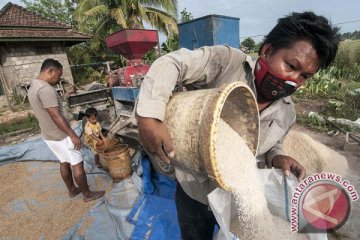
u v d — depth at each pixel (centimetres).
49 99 326
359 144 436
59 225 341
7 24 1371
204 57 135
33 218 363
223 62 138
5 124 918
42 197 411
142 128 117
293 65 122
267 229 144
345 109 642
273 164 164
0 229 347
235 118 147
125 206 341
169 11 1734
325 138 496
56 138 354
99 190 409
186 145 116
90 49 2066
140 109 117
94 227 319
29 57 1352
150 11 1720
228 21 439
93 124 488
